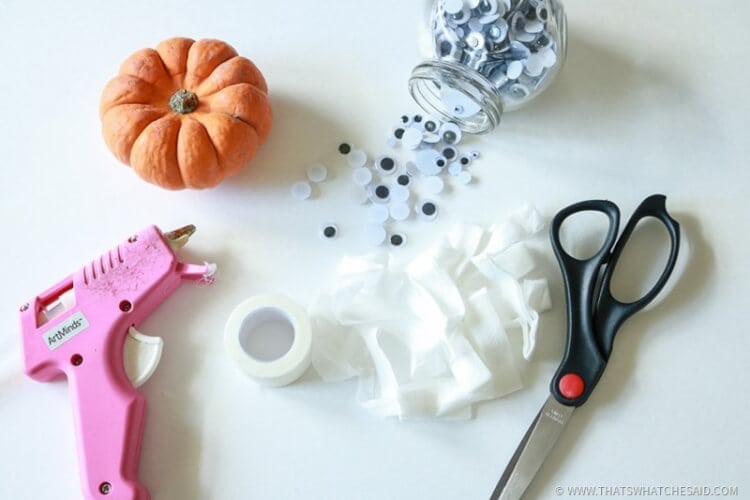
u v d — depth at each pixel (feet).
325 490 1.48
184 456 1.48
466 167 1.68
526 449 1.46
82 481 1.40
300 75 1.73
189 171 1.52
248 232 1.62
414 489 1.48
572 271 1.55
